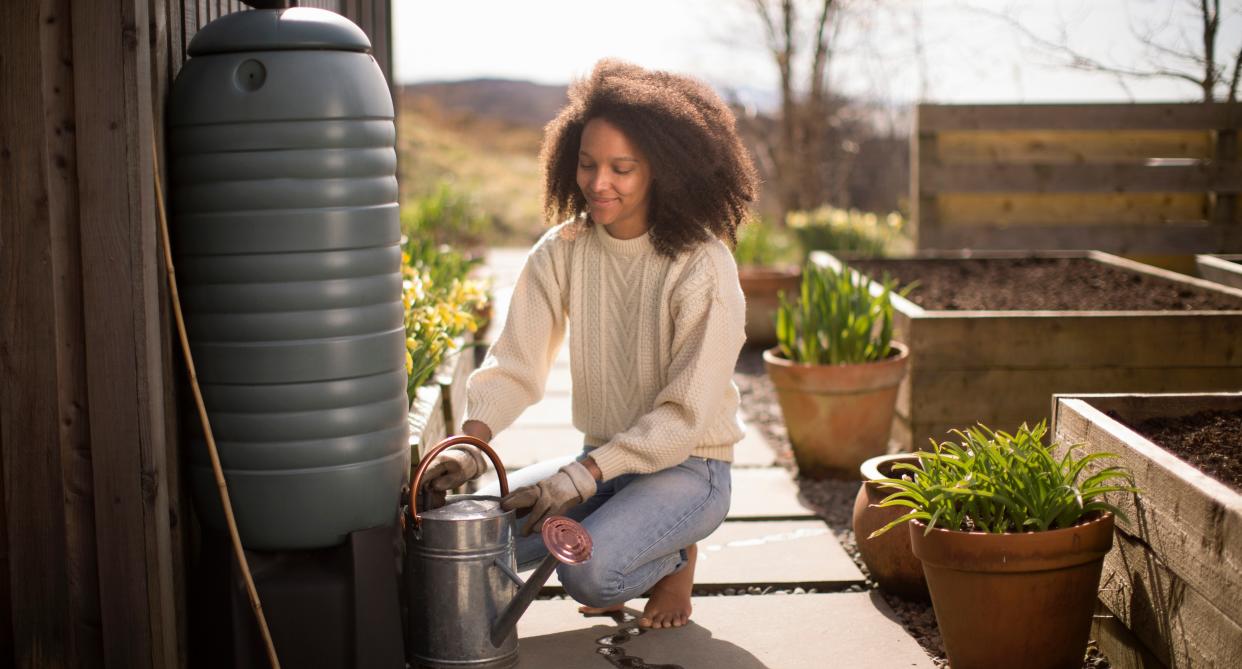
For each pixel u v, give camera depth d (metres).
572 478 2.35
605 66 2.55
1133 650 2.37
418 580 2.31
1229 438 2.68
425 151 18.03
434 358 3.57
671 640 2.62
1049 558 2.19
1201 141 6.77
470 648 2.29
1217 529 1.98
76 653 2.23
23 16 2.05
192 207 2.19
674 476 2.54
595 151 2.42
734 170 2.54
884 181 12.52
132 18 2.03
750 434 4.70
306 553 2.34
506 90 26.94
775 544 3.30
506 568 2.30
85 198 2.07
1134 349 3.96
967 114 6.77
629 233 2.53
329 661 2.26
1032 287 5.41
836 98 11.09
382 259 2.27
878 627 2.72
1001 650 2.27
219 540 2.27
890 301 4.25
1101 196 6.88
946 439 4.04
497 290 7.66
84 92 2.05
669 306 2.50
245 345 2.19
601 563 2.40
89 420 2.13
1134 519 2.33
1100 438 2.51
